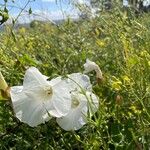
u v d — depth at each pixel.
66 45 0.43
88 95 0.23
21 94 0.23
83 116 0.23
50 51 0.42
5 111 0.27
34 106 0.22
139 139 0.25
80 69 0.37
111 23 0.41
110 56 0.39
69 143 0.26
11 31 0.35
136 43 0.41
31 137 0.27
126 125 0.26
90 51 0.42
